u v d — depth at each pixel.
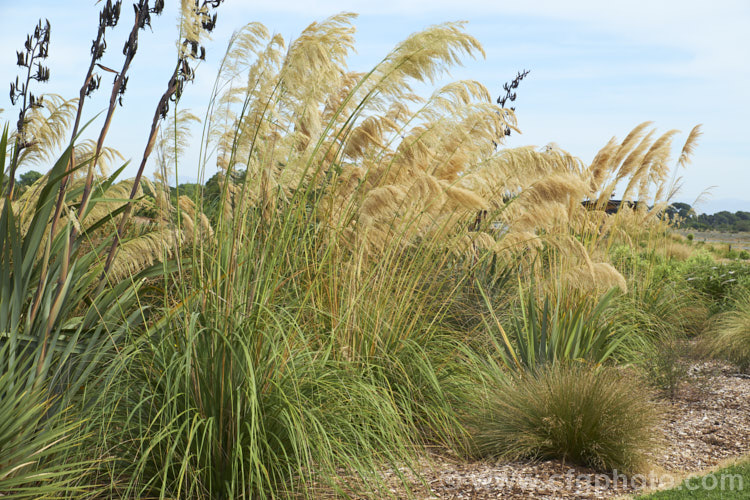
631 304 9.32
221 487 3.95
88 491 3.78
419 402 5.50
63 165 4.18
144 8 4.36
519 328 6.69
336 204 6.18
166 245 4.80
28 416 3.57
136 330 4.64
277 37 4.82
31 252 4.18
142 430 4.05
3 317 3.97
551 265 7.57
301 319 5.28
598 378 5.32
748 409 6.51
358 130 5.84
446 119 6.14
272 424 4.12
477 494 4.25
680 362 7.72
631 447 4.72
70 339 4.21
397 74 5.43
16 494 3.33
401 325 6.09
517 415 5.17
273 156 5.12
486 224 7.04
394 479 4.47
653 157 9.67
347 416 4.52
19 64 5.03
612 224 9.40
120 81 4.32
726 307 10.41
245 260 4.60
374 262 6.30
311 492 4.06
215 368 3.97
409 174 6.15
